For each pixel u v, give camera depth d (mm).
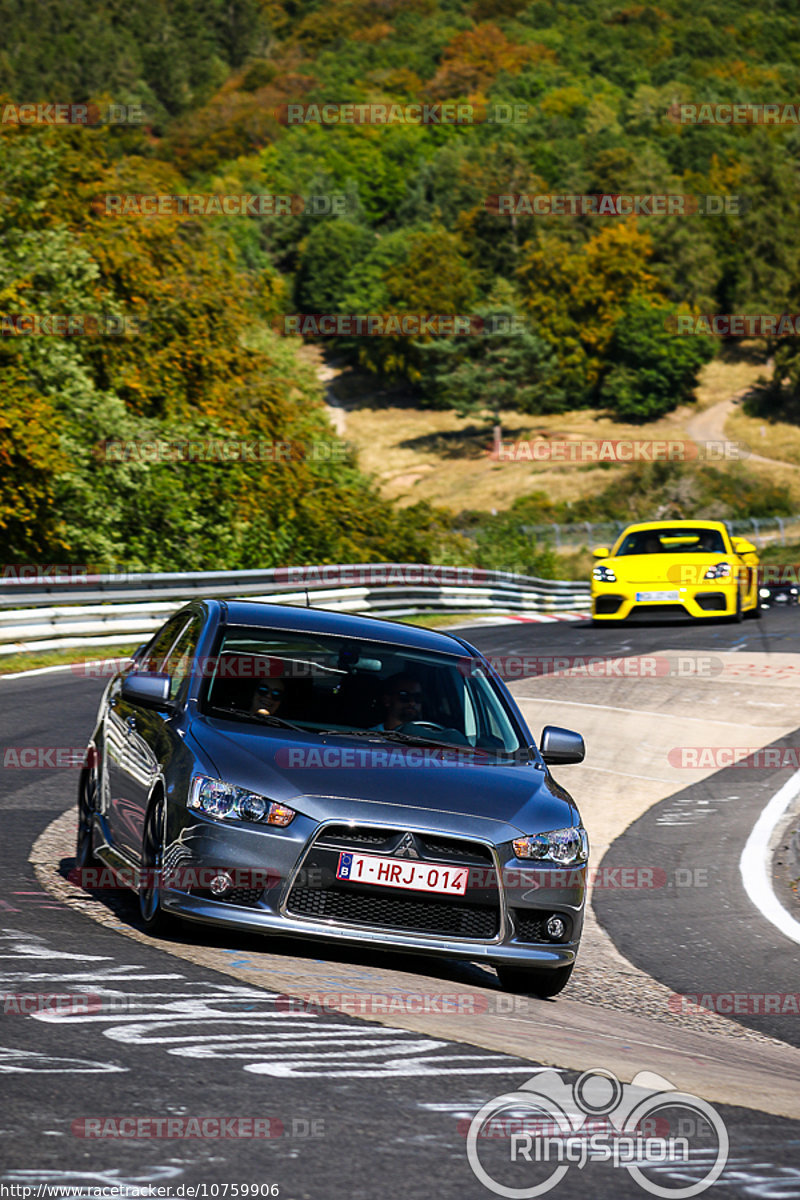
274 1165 7598
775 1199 7609
